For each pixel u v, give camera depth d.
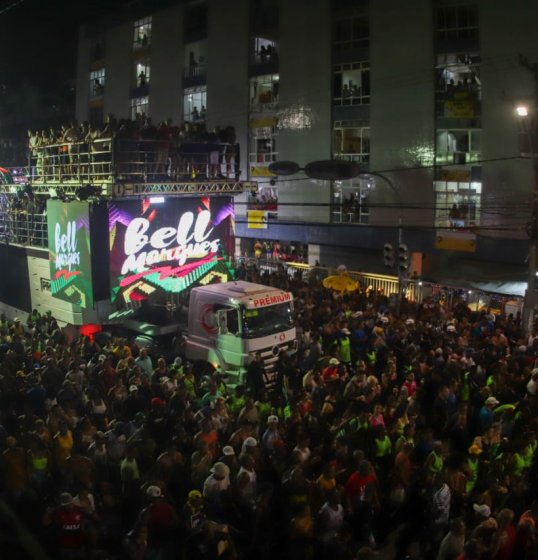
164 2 41.97
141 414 11.66
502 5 29.44
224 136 21.86
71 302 18.84
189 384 13.70
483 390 12.92
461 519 8.27
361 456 9.70
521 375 14.19
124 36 45.12
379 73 32.72
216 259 20.62
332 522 8.45
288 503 9.27
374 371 15.32
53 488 10.40
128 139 18.09
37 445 10.27
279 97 36.59
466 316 19.91
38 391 12.54
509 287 28.02
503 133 29.81
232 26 38.38
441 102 31.33
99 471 9.96
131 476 9.95
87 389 12.50
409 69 31.88
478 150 30.83
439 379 13.46
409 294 26.45
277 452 10.51
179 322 18.80
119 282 18.16
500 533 7.96
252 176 38.47
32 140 21.67
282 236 37.38
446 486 9.36
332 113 34.66
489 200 30.36
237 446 10.81
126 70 45.19
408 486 10.33
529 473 10.30
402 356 15.64
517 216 29.42
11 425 11.68
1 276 23.14
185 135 20.89
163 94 42.81
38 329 17.48
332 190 35.03
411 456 10.78
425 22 31.27
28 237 21.58
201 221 20.03
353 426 11.32
